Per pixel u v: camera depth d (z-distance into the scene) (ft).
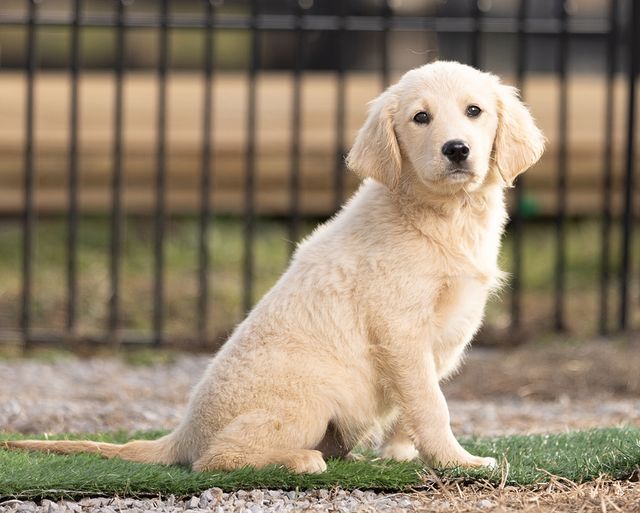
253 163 38.55
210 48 38.11
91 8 63.00
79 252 49.01
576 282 47.85
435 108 21.11
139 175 45.47
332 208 46.26
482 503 19.35
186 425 21.61
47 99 45.29
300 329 21.04
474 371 35.81
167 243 50.26
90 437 24.67
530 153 22.06
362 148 21.88
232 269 47.80
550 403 32.76
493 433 27.12
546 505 19.29
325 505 19.51
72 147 38.01
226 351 21.50
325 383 20.77
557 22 43.83
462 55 56.18
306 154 45.70
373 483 20.49
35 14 37.76
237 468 20.52
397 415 22.21
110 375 35.27
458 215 21.29
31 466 20.90
